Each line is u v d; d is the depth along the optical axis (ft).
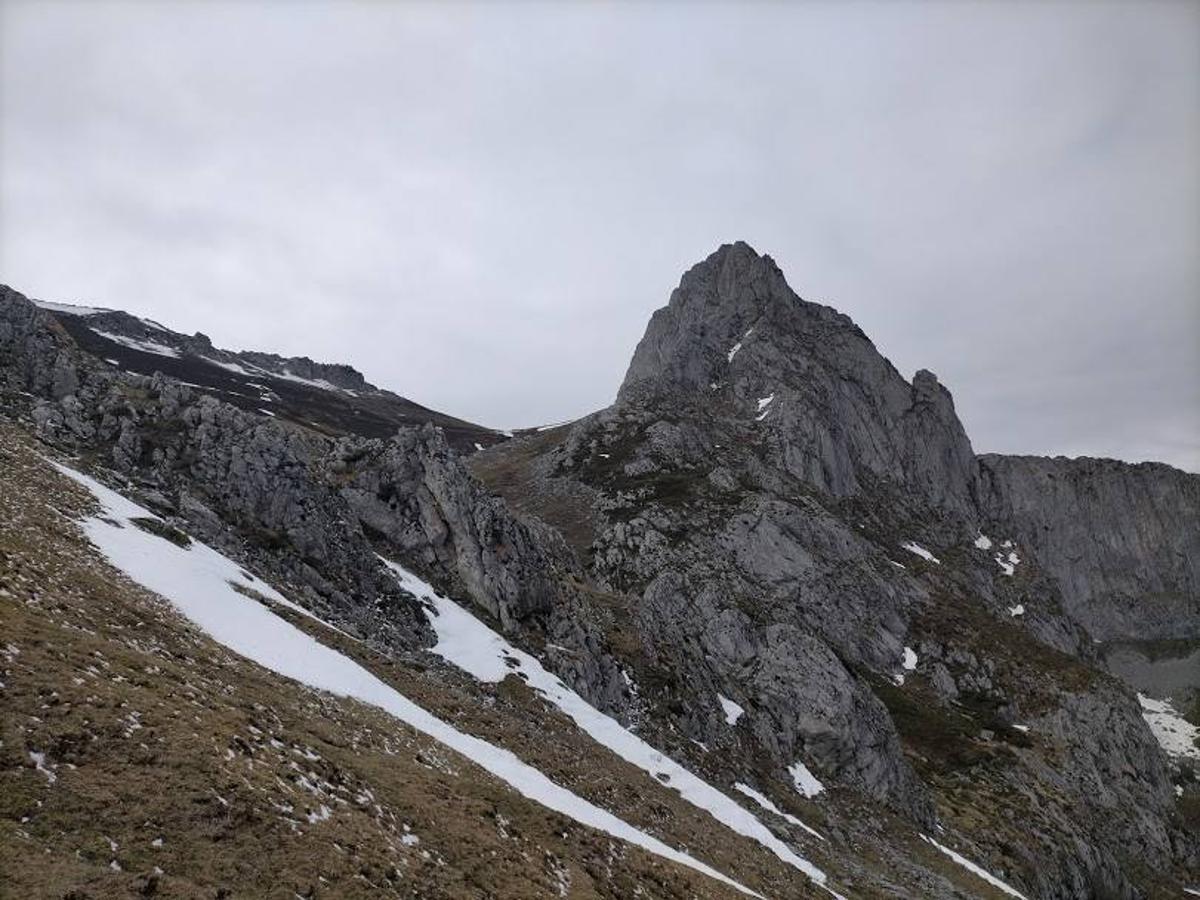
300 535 198.59
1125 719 395.96
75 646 82.84
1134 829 343.05
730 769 224.74
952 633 440.45
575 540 429.38
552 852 100.63
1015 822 296.51
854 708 280.31
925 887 203.82
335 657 141.69
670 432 546.26
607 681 226.17
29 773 61.46
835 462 597.11
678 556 381.40
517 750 147.43
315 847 70.54
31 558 104.42
